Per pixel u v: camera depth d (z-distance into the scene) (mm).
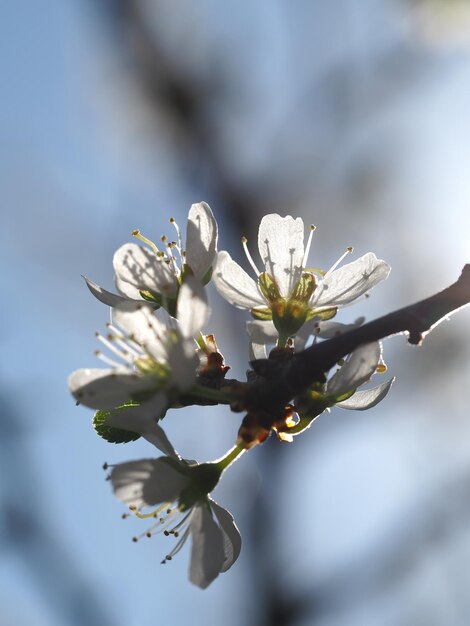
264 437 191
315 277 209
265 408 189
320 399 194
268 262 210
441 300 193
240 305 209
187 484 193
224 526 194
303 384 189
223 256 210
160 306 205
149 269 206
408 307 193
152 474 192
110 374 190
